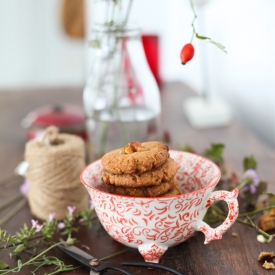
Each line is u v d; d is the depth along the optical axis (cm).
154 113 64
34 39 194
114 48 61
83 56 195
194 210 44
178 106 91
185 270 45
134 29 61
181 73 124
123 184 44
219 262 46
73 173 53
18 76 199
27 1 189
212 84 108
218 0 96
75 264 46
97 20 123
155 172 44
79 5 180
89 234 51
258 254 47
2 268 46
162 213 43
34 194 54
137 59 62
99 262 45
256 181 53
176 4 117
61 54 196
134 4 125
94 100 63
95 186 49
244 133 77
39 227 48
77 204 54
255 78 84
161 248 45
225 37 95
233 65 93
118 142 63
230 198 44
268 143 82
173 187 46
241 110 91
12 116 88
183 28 114
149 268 45
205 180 49
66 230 50
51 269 46
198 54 109
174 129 79
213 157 61
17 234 48
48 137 55
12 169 67
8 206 57
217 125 81
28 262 45
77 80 197
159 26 128
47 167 52
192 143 73
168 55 128
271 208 51
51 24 192
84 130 74
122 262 45
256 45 82
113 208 44
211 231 45
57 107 77
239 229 50
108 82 62
